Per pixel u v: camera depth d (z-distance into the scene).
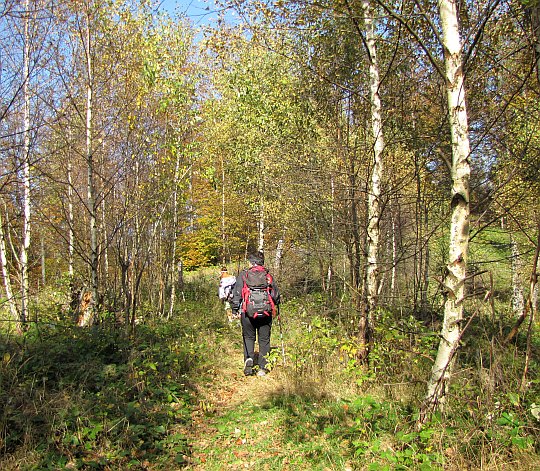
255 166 14.14
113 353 5.74
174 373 5.41
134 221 7.44
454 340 3.42
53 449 3.33
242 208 17.17
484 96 5.10
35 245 10.80
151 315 9.37
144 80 7.60
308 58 6.40
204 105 11.90
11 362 4.59
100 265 8.24
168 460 3.52
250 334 6.27
